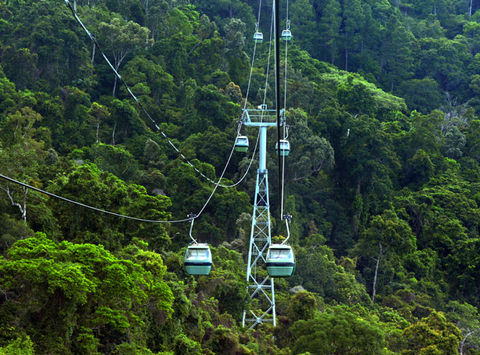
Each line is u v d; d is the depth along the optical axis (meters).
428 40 177.00
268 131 103.12
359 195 112.44
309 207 109.50
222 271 68.38
